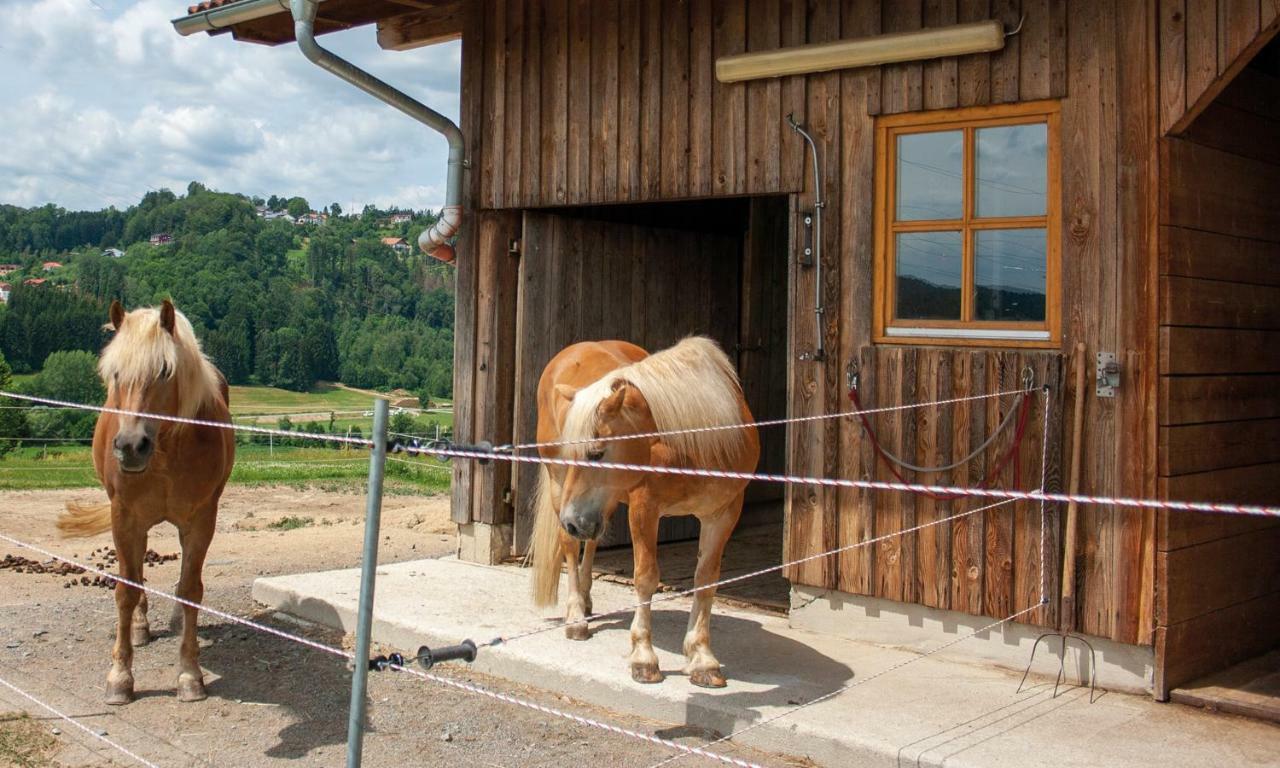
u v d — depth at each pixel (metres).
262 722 4.53
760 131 5.64
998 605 4.84
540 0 6.73
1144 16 4.41
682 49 5.99
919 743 3.89
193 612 4.92
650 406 4.38
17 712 4.59
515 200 6.91
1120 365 4.50
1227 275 4.78
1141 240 4.45
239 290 60.84
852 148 5.30
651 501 4.51
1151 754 3.80
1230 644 4.80
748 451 4.77
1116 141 4.51
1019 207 4.88
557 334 7.25
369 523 2.56
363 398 51.69
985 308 4.99
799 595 5.57
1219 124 4.73
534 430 7.20
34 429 24.36
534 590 5.36
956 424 4.96
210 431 4.86
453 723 4.50
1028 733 4.00
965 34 4.82
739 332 8.66
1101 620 4.54
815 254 5.42
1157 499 4.39
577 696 4.83
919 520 5.08
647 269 7.86
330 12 7.48
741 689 4.56
